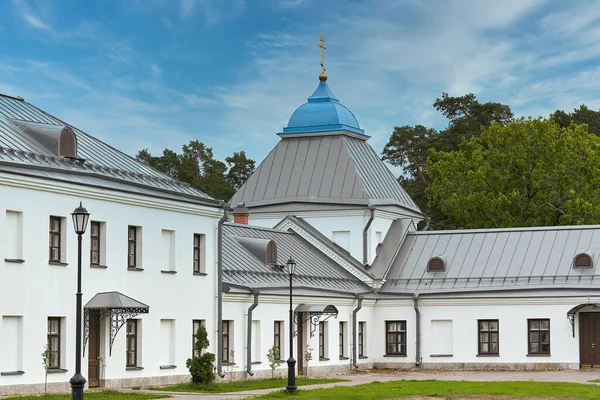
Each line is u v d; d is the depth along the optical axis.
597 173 82.88
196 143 99.88
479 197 82.19
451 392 40.34
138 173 44.56
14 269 36.69
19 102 44.31
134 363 42.94
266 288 51.59
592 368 58.81
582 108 110.38
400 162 105.81
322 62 70.81
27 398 35.06
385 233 66.88
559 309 59.28
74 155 41.22
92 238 40.66
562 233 63.97
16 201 36.81
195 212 46.78
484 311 60.72
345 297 58.84
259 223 66.75
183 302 45.78
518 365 59.72
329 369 56.97
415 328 61.97
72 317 39.28
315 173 66.94
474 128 101.12
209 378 44.75
